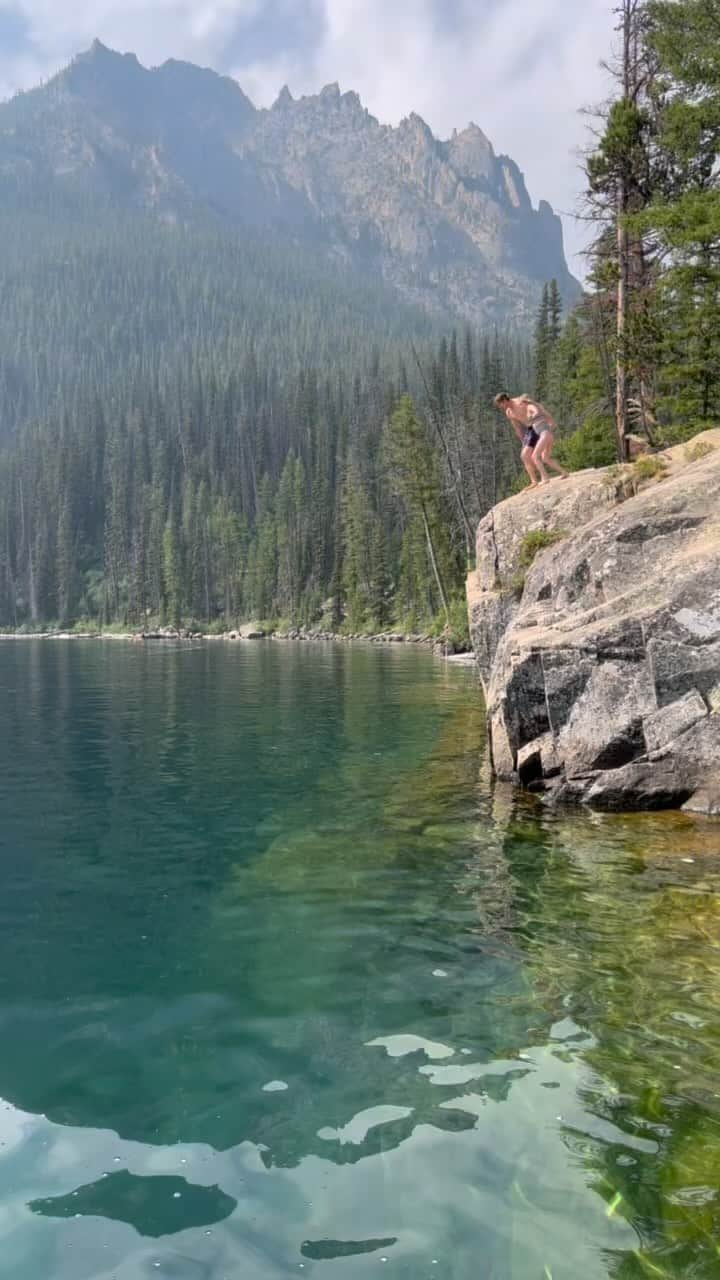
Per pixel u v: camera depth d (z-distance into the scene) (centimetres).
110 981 550
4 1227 315
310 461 14138
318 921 661
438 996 522
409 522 10275
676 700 979
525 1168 347
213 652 6116
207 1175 346
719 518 1134
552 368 6862
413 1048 456
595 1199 327
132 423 17638
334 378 19250
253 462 15862
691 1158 353
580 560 1238
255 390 18775
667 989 525
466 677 3222
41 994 530
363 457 12444
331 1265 292
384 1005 511
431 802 1070
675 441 2459
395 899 710
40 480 16188
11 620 15325
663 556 1138
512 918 659
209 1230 312
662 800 987
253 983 545
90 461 16750
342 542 11062
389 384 14150
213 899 715
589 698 1040
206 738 1648
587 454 3406
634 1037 465
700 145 2258
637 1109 392
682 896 692
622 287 2405
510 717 1145
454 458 7638
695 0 2194
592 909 672
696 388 2458
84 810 1044
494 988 533
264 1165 352
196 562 13500
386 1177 343
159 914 679
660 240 2341
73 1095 411
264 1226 313
